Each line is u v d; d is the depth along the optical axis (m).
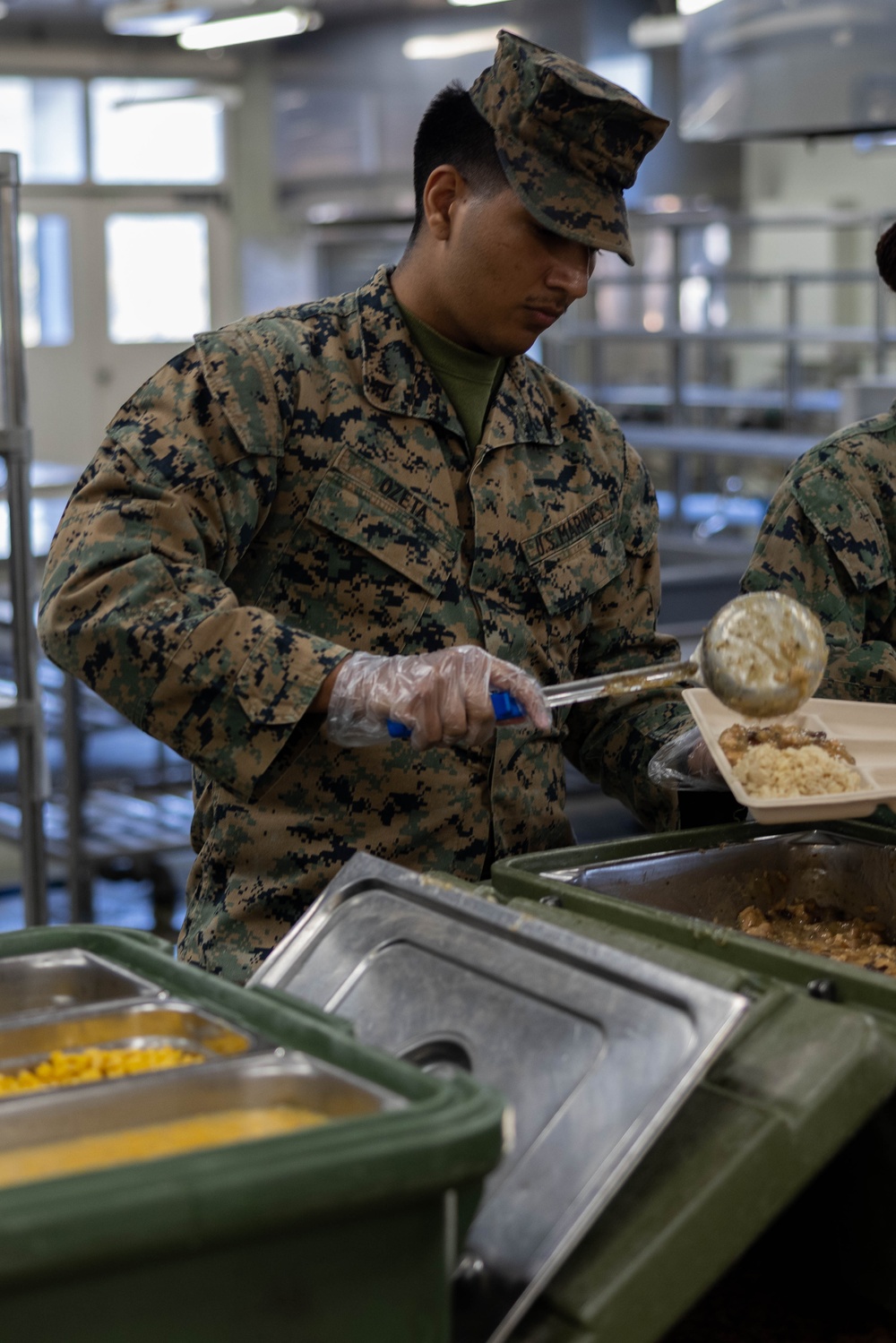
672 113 8.10
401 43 8.76
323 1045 0.95
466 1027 1.08
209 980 1.08
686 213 5.82
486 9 8.16
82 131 10.02
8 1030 1.04
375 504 1.60
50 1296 0.73
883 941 1.53
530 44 1.52
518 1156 0.96
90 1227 0.71
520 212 1.51
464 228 1.55
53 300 10.13
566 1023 1.02
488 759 1.66
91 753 5.62
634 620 1.85
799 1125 0.94
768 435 5.77
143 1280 0.75
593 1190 0.90
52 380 10.21
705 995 0.96
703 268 9.05
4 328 3.05
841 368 9.05
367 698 1.35
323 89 9.54
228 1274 0.77
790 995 1.06
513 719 1.36
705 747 1.57
